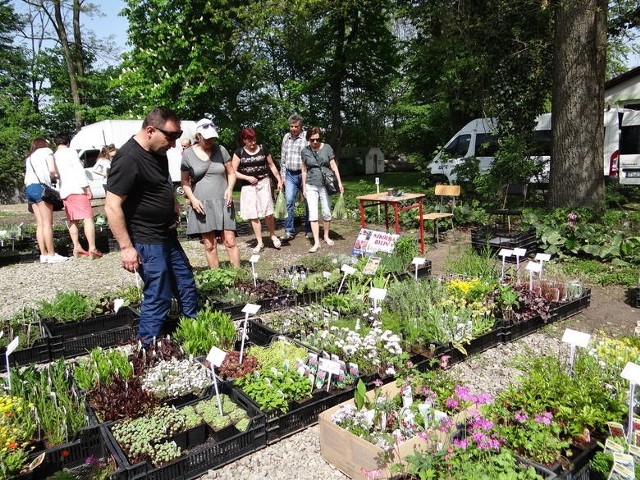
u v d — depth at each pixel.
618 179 13.20
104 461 2.97
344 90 26.92
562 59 8.90
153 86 19.95
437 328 4.24
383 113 31.47
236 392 3.48
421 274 6.56
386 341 4.00
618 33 11.81
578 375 3.07
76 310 5.07
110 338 4.82
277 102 23.64
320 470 2.93
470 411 2.91
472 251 7.24
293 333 4.61
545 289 5.17
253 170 7.91
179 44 19.42
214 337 4.20
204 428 3.22
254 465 3.00
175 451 2.96
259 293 5.65
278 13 16.50
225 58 20.69
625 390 2.90
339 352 3.94
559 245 7.33
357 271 5.89
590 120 8.82
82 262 8.34
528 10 11.22
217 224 5.89
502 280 5.46
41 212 8.34
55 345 4.57
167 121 3.80
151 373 3.59
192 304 4.61
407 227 10.03
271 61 27.64
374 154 30.50
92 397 3.36
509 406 2.98
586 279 6.29
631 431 2.50
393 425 2.86
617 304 5.45
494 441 2.46
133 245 4.01
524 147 10.96
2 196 22.12
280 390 3.33
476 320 4.51
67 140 8.48
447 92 15.19
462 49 12.20
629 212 10.12
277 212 9.18
